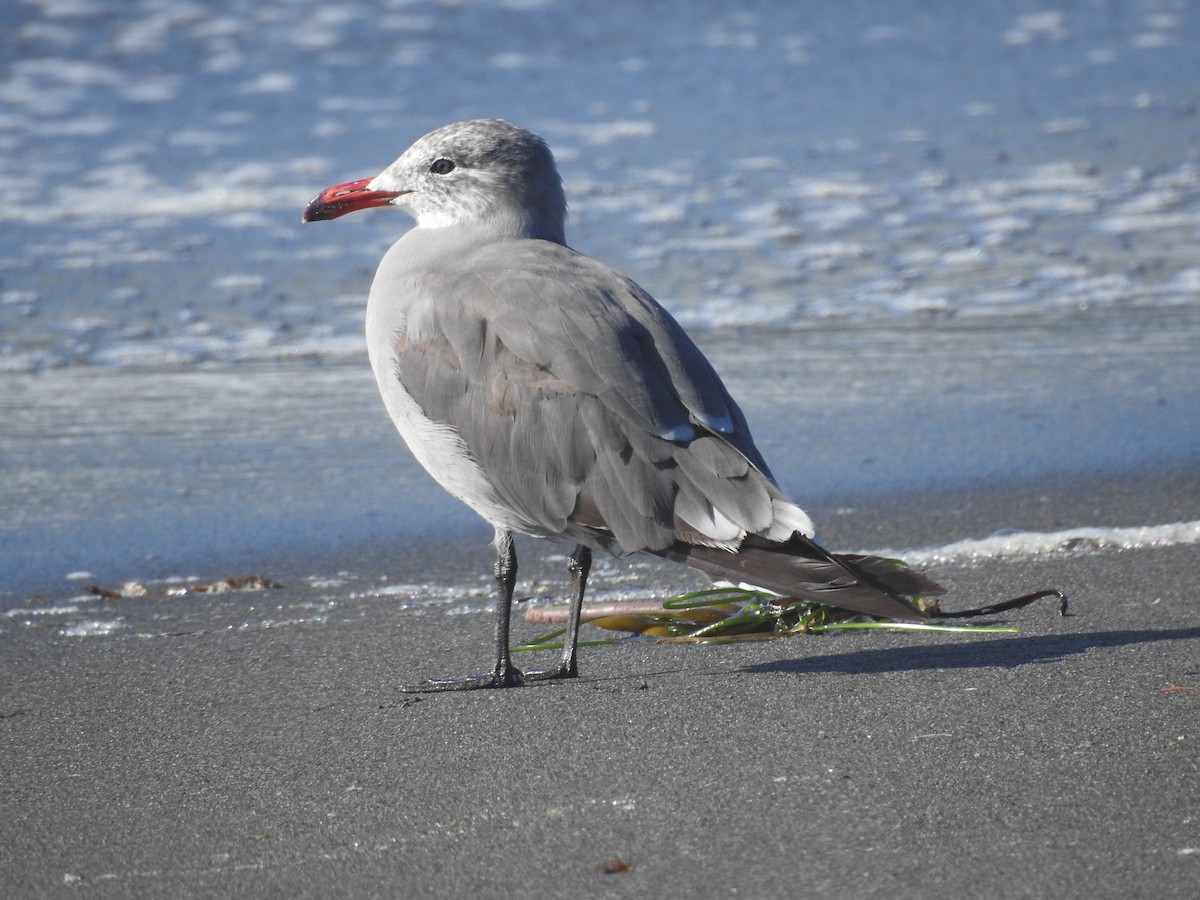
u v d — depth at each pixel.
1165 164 24.09
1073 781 6.50
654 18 32.81
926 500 12.23
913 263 19.75
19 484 12.72
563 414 7.68
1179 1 35.56
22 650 9.26
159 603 10.25
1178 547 10.71
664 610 9.50
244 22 31.36
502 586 8.43
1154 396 15.02
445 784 6.87
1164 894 5.50
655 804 6.50
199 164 23.52
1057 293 18.67
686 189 22.56
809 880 5.74
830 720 7.41
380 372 8.52
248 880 6.02
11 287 18.34
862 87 28.61
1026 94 28.34
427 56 29.69
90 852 6.33
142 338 16.89
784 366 16.02
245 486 12.83
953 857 5.84
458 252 8.82
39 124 25.38
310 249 20.16
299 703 8.20
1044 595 9.05
